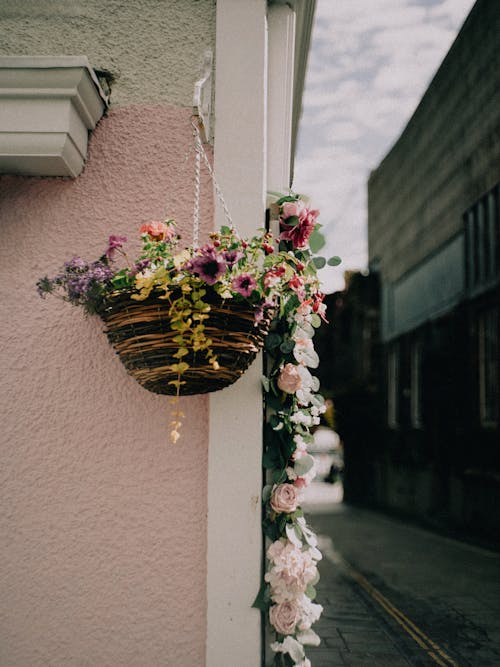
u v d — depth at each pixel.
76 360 2.85
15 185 2.93
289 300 2.70
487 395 12.67
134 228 2.90
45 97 2.72
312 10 3.95
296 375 2.74
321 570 8.36
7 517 2.77
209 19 3.01
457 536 12.26
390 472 20.08
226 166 2.92
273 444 2.81
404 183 19.39
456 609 6.20
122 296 2.34
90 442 2.81
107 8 3.02
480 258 13.11
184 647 2.70
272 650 2.77
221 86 2.96
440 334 15.55
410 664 4.54
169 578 2.73
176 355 2.30
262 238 2.59
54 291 2.87
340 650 4.84
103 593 2.73
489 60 12.54
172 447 2.79
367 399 22.62
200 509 2.76
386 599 6.61
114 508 2.77
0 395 2.84
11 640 2.71
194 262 2.28
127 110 2.96
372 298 23.41
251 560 2.72
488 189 12.70
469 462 13.12
